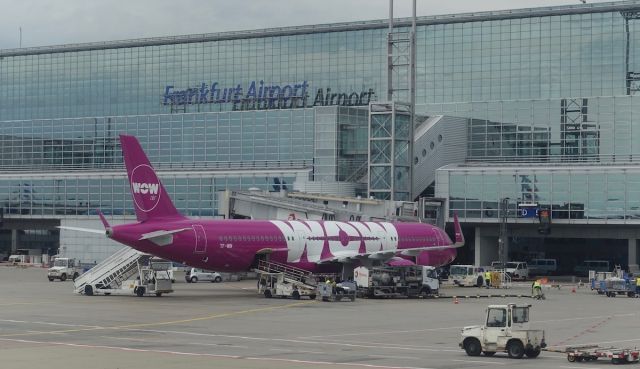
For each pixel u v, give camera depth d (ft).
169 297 373.61
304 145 649.20
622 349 199.93
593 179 564.71
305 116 649.20
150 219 365.20
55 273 499.92
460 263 645.10
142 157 364.58
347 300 373.20
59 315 287.48
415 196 608.19
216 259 381.19
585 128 623.77
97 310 306.35
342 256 417.28
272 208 518.37
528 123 640.58
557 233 597.52
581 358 194.29
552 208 573.74
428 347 217.77
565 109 629.92
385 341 229.45
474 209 590.14
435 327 266.16
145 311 304.71
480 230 604.08
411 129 578.25
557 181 572.51
